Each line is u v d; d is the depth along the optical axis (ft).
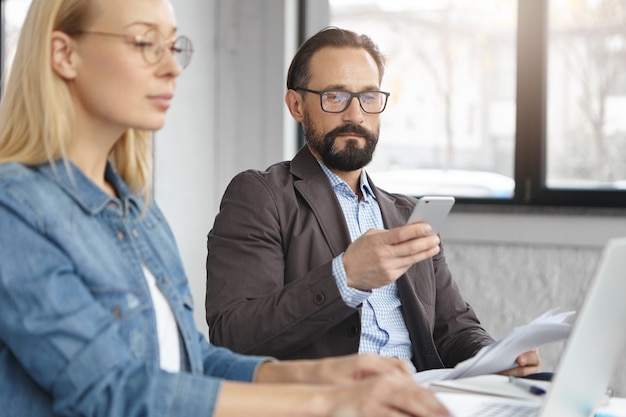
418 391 3.68
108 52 4.09
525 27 11.60
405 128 12.57
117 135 4.32
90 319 3.71
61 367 3.62
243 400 3.67
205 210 13.32
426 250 6.07
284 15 12.99
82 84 4.14
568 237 11.32
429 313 7.30
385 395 3.65
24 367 3.73
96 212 4.09
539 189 11.60
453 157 12.30
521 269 11.63
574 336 3.99
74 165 4.11
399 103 12.59
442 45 12.33
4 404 3.83
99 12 4.10
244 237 6.86
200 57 13.03
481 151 12.13
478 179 12.14
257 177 7.14
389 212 7.48
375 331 6.95
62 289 3.71
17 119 4.11
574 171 11.60
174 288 4.47
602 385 5.01
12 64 4.18
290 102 7.50
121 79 4.11
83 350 3.64
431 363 7.12
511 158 11.95
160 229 4.71
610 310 4.39
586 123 11.53
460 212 11.93
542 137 11.60
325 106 7.12
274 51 13.09
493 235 11.73
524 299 11.60
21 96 4.10
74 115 4.14
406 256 6.07
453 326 7.57
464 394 5.19
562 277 11.41
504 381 5.47
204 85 13.15
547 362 11.34
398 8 12.57
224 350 4.94
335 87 7.12
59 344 3.63
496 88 12.03
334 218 7.06
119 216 4.25
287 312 6.32
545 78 11.62
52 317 3.64
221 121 13.44
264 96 13.17
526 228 11.55
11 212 3.78
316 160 7.29
